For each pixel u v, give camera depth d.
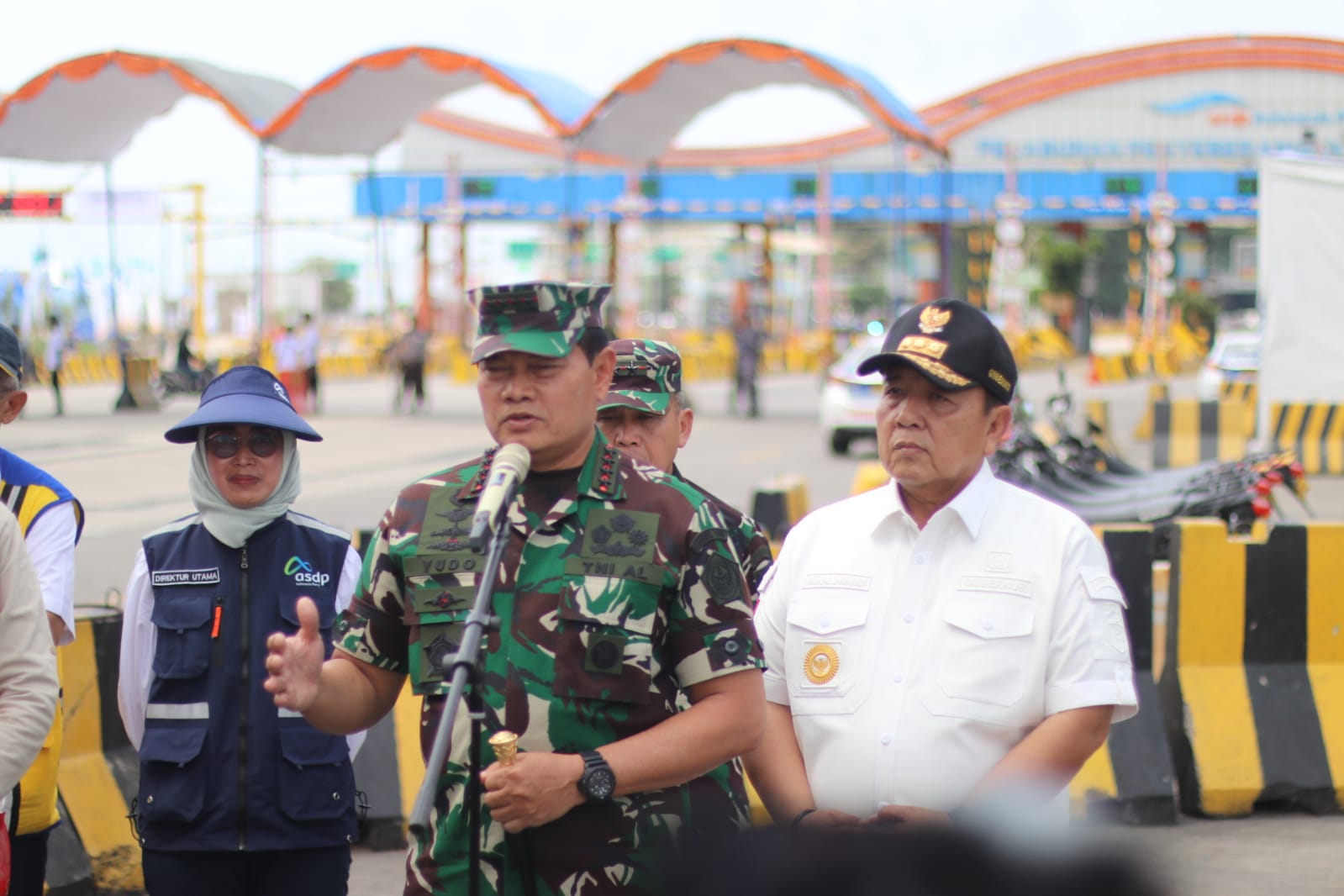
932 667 3.57
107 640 6.34
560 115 33.66
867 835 3.20
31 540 4.37
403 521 3.32
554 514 3.21
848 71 32.25
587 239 64.50
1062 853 3.17
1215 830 6.70
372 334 69.75
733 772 3.54
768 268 63.69
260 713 4.33
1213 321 69.00
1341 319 20.23
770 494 11.31
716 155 56.12
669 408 4.95
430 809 2.80
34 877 4.56
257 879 4.39
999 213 52.84
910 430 3.62
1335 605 7.11
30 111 33.62
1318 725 6.98
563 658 3.13
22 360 4.48
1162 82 52.22
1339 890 5.87
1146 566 7.14
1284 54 51.03
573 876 3.15
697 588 3.21
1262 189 20.42
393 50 32.03
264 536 4.45
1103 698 3.47
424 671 3.19
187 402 37.91
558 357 3.15
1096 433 13.27
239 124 34.28
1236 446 21.33
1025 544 3.61
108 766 6.28
